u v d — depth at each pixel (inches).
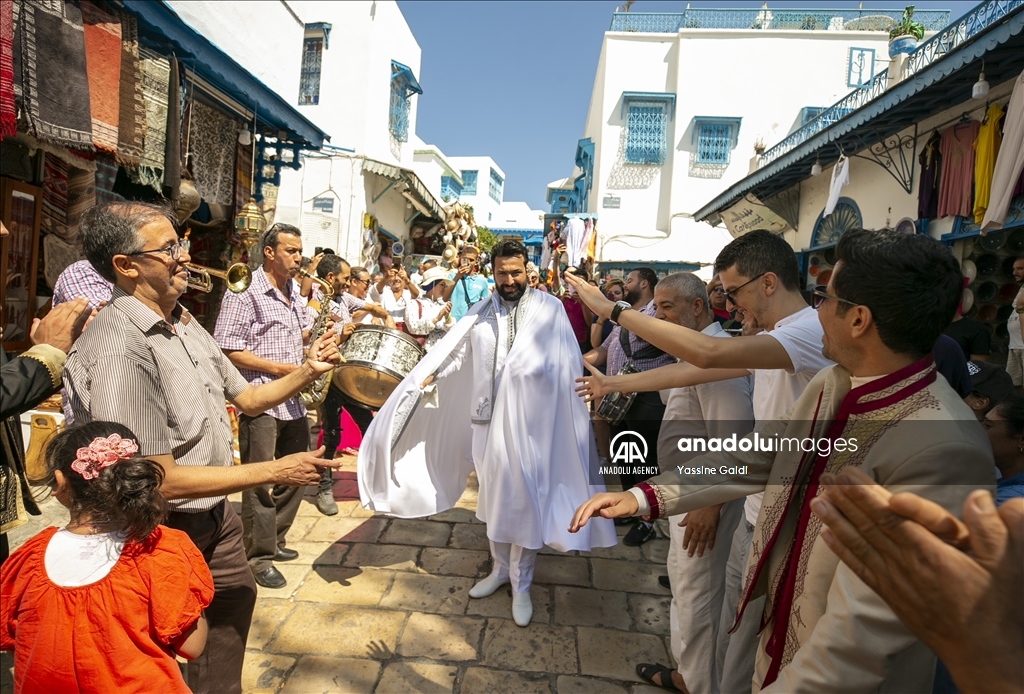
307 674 92.7
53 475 57.6
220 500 77.0
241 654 81.0
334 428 167.8
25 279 166.2
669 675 92.1
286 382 86.7
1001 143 174.6
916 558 25.4
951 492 37.6
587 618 112.1
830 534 28.4
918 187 240.4
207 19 256.8
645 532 147.1
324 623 106.2
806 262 362.6
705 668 82.4
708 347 61.3
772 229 413.7
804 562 47.9
